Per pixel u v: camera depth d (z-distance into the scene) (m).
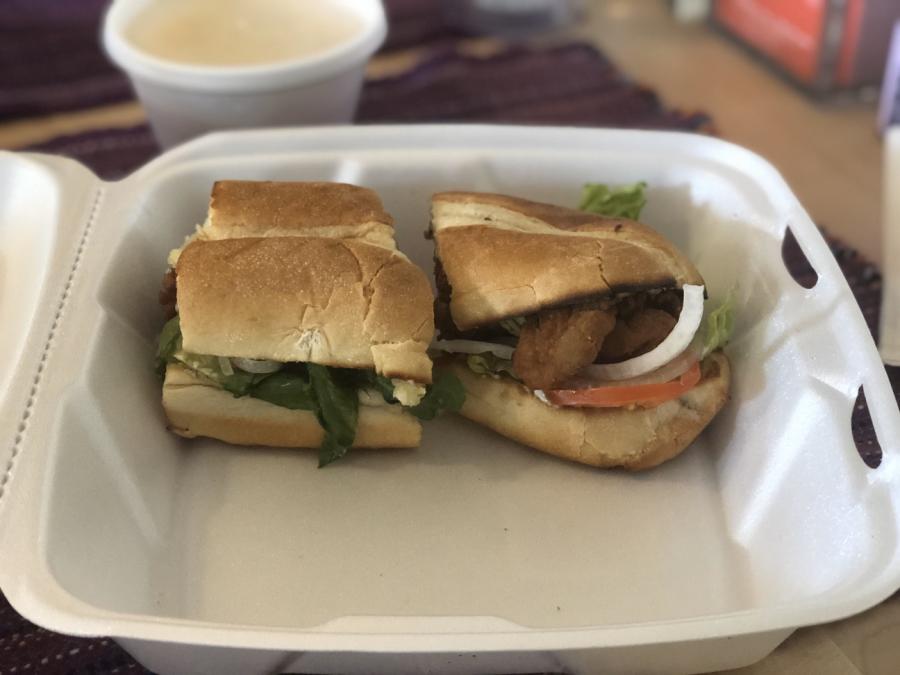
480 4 0.45
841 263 0.31
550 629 0.16
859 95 0.41
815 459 0.21
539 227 0.25
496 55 0.43
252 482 0.24
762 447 0.23
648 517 0.23
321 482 0.24
